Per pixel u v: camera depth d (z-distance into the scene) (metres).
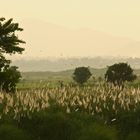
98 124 60.28
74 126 59.28
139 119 64.81
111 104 74.88
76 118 63.88
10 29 84.06
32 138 57.00
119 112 69.38
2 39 83.94
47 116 61.56
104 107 70.81
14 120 61.81
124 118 65.75
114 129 59.22
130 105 74.44
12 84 82.88
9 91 82.81
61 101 72.50
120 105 74.38
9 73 82.31
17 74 84.19
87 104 70.31
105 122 62.31
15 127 57.78
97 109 67.75
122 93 84.50
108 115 68.44
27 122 61.09
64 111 68.56
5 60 84.69
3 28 83.50
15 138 54.66
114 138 55.53
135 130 62.00
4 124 58.16
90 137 54.47
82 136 55.31
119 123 64.88
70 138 57.00
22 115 62.75
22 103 69.50
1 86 81.56
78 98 72.56
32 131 58.84
